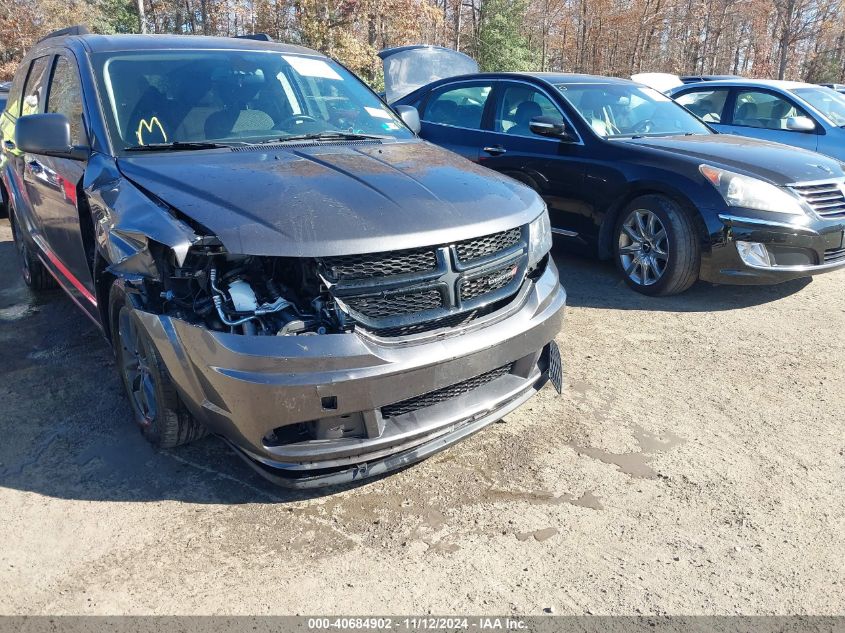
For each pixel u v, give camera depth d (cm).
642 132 617
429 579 241
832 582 242
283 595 232
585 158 580
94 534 261
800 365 423
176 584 236
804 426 350
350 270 251
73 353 428
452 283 269
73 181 354
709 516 278
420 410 276
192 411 268
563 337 466
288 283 260
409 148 371
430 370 262
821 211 508
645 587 239
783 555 256
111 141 333
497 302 296
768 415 361
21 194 493
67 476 298
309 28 2538
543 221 331
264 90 391
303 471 257
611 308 523
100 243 302
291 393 240
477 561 250
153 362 276
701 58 4988
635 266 556
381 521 272
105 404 361
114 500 282
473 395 292
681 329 482
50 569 243
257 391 239
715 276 514
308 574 242
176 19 3644
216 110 366
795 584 241
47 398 368
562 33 5500
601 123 603
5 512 273
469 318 280
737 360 430
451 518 274
